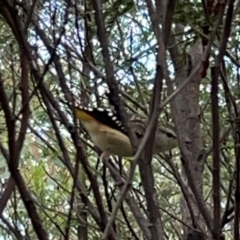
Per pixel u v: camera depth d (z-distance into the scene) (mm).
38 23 4016
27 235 4828
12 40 4641
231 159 6117
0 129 5102
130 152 5125
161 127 5270
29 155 6586
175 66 4719
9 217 5551
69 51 4805
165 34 3504
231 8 3301
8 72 5355
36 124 5613
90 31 4781
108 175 6176
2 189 5348
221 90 5410
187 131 5273
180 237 5766
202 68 3486
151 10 3443
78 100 5258
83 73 5168
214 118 3719
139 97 5504
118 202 3094
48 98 3770
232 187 5027
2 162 5613
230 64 5020
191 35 4691
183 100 5359
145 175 3748
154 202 3758
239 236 4305
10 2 3574
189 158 4496
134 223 6758
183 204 5562
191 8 3857
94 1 3807
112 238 3838
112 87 3791
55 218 5992
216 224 3902
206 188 7129
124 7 4457
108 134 5074
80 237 5238
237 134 4430
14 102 3732
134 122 4922
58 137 3822
